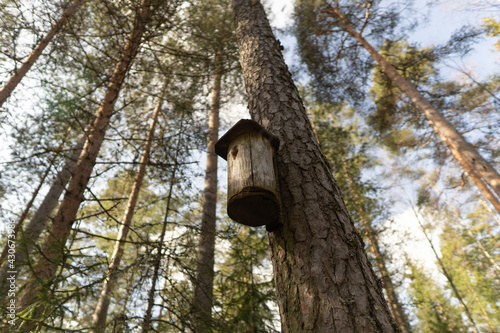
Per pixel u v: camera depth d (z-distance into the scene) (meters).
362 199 9.31
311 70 9.22
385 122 9.69
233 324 3.71
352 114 11.38
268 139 1.70
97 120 4.34
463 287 16.70
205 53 6.00
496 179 6.10
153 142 6.02
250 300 4.11
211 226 5.94
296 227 1.42
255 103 2.29
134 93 6.12
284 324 1.27
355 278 1.24
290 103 2.13
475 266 16.36
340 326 1.10
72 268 2.28
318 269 1.27
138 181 7.12
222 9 6.29
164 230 4.04
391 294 8.23
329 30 8.86
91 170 3.96
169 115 6.28
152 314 3.37
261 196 1.38
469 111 8.45
